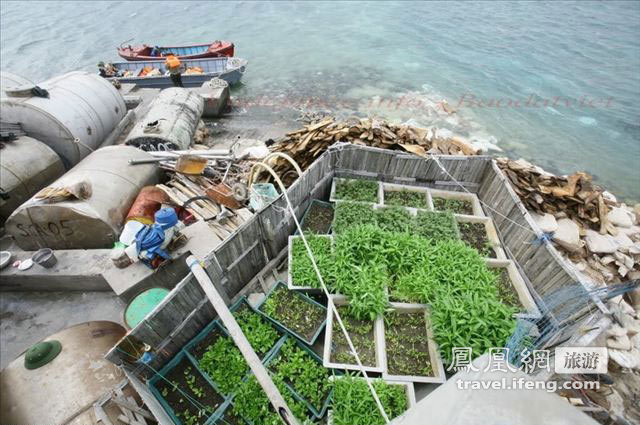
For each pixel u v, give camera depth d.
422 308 6.30
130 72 19.30
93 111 12.05
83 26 33.75
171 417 5.33
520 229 7.34
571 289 5.76
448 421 2.32
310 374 5.71
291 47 27.78
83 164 9.30
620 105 19.94
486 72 23.33
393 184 9.25
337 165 9.16
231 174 10.70
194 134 13.51
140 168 9.52
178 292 5.50
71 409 4.64
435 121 18.47
